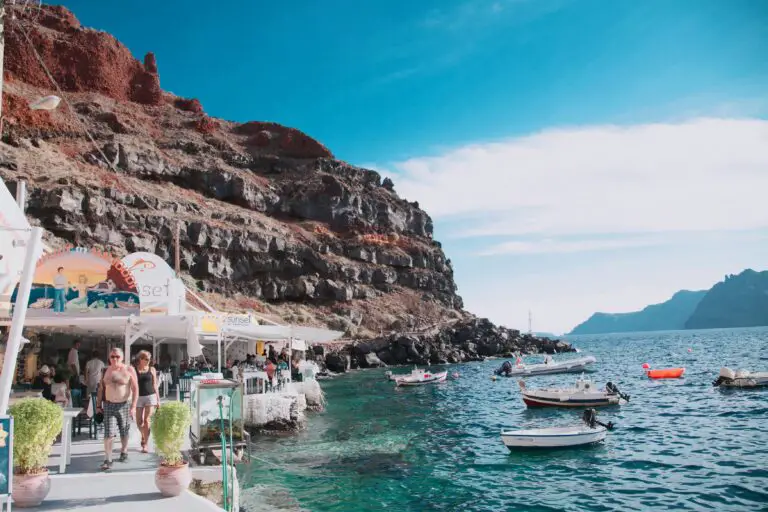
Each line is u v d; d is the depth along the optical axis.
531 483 17.53
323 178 122.81
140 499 8.69
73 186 70.81
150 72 143.88
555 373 60.84
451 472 18.92
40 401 8.69
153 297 20.81
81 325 16.47
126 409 11.02
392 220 128.25
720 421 27.03
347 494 16.44
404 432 26.50
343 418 31.11
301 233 106.44
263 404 25.77
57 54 125.12
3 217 12.98
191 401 13.68
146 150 98.62
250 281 90.19
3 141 80.06
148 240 75.88
